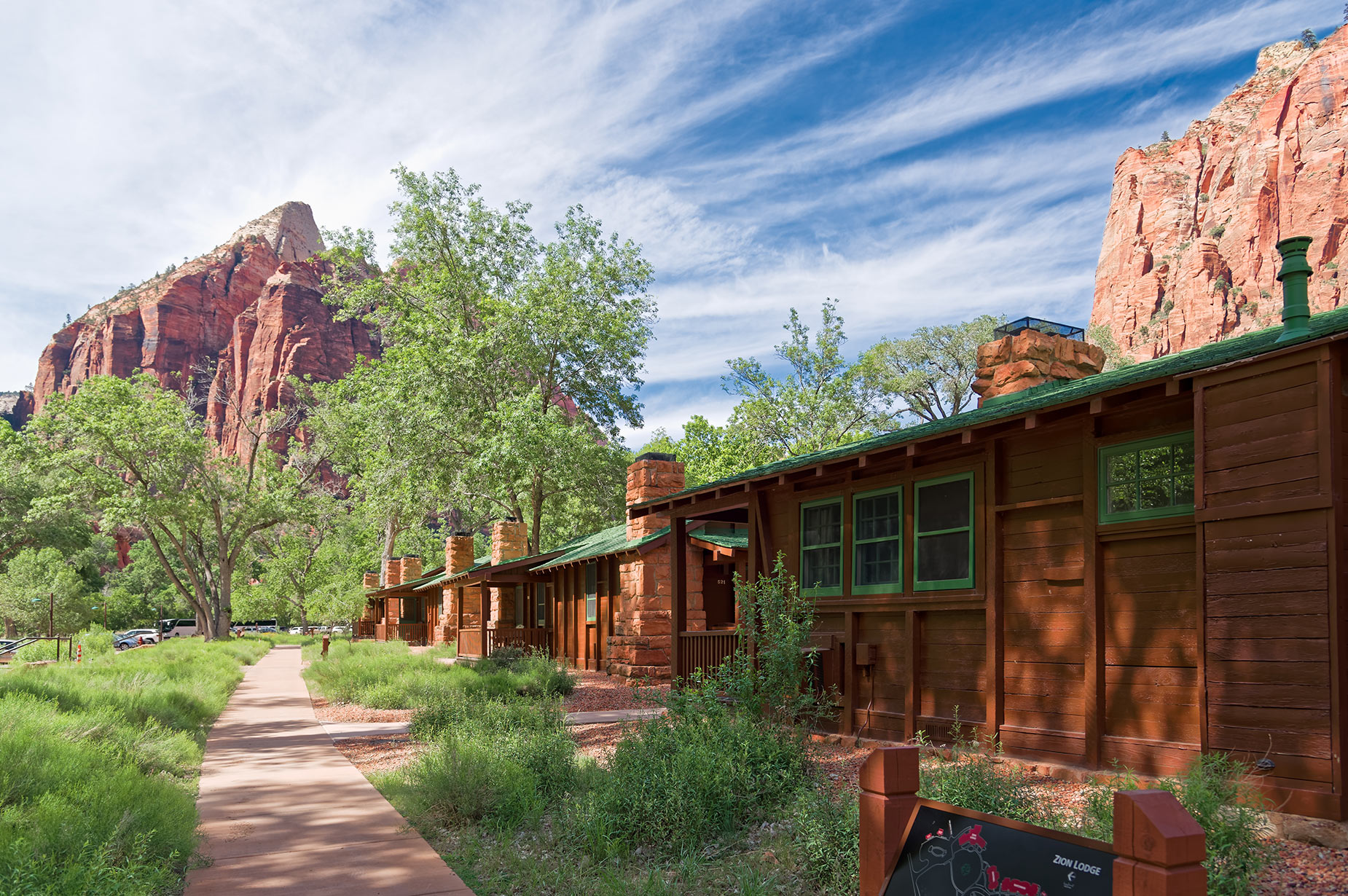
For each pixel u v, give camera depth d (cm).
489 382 3791
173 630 7056
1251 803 580
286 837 744
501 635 2828
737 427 4347
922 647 1001
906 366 6009
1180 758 697
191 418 5306
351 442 5934
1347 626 570
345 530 6969
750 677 889
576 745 1048
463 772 823
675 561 1436
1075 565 823
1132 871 263
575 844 687
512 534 3566
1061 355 1261
